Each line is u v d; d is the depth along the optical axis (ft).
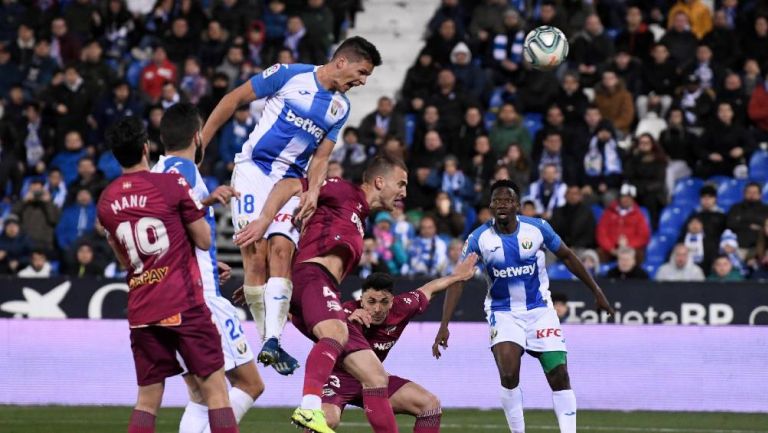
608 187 154.30
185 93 171.63
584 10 175.73
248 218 72.43
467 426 112.47
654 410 127.34
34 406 130.31
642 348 128.16
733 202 155.63
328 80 72.13
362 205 75.10
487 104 169.48
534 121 168.14
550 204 148.25
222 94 166.30
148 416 66.85
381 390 74.02
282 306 71.51
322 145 73.26
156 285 64.90
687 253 137.59
